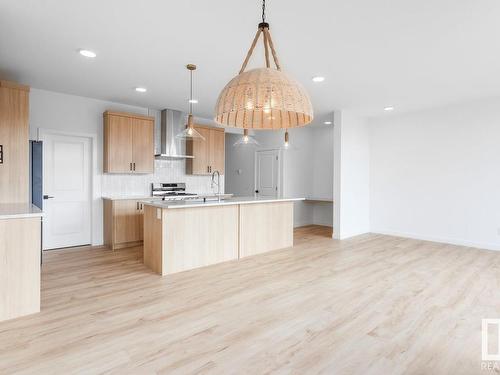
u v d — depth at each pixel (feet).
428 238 18.80
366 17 8.30
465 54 10.68
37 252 8.64
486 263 13.79
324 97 16.14
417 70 12.23
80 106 16.60
